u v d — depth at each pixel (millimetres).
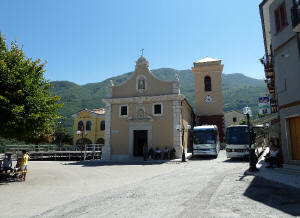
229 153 21906
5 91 11445
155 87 27375
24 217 5918
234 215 5332
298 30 12500
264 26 18109
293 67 13086
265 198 6793
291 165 12797
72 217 5754
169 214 5613
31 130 12680
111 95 28844
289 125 13625
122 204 6820
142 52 28891
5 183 11664
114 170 16969
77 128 46188
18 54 13086
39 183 11586
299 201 6348
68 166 20969
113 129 27719
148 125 26656
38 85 13672
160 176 12734
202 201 6691
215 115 40750
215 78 41875
